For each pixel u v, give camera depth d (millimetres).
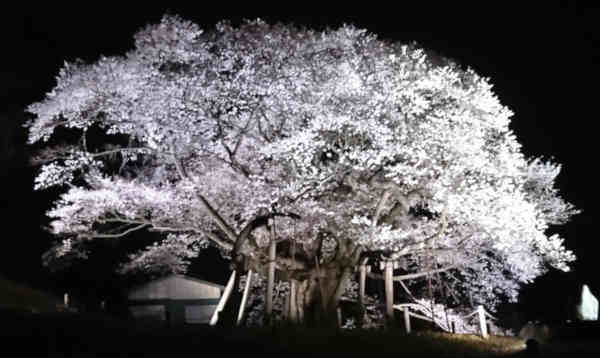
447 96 22984
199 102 21578
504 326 33094
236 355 14328
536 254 25438
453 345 18734
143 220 24859
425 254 26250
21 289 27500
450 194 21969
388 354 16234
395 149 22094
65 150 23188
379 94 21953
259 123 22969
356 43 22828
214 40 21938
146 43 20984
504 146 23422
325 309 24547
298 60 21484
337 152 22953
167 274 36375
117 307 35906
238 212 24719
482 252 28594
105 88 20906
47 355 12977
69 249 25359
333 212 23297
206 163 24062
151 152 23438
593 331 21562
